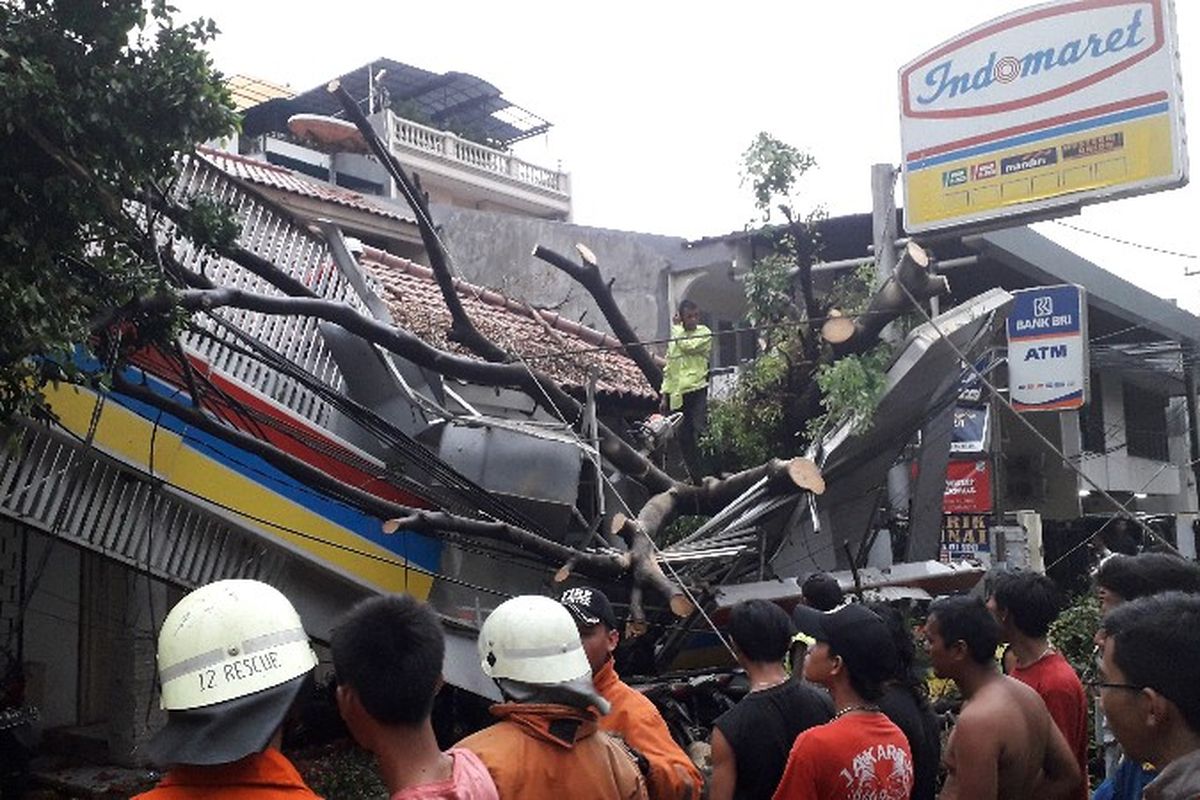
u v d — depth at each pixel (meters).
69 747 9.66
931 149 12.10
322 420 8.22
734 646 4.21
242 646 2.20
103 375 5.06
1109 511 22.27
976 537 15.88
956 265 11.86
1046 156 11.42
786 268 11.44
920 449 11.55
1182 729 2.35
